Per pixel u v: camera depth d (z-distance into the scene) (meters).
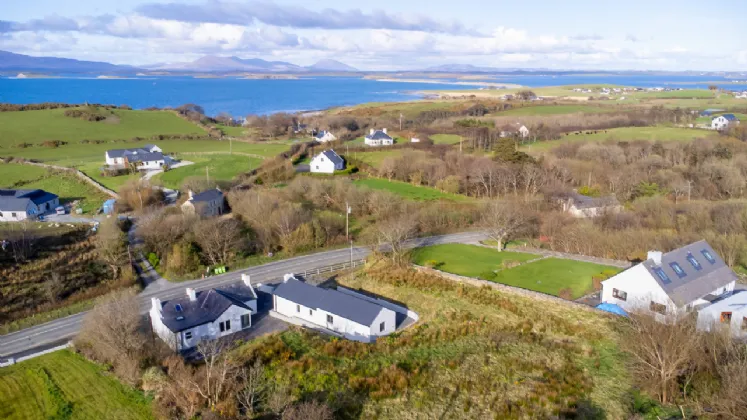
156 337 59.66
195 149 167.00
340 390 48.88
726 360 46.16
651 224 92.56
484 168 119.81
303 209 100.62
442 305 65.44
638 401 46.75
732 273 65.31
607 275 69.19
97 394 49.72
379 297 69.44
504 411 45.44
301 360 53.06
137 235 92.19
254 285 73.62
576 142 154.25
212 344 54.34
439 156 140.50
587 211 99.88
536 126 187.38
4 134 177.38
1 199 104.12
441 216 99.50
